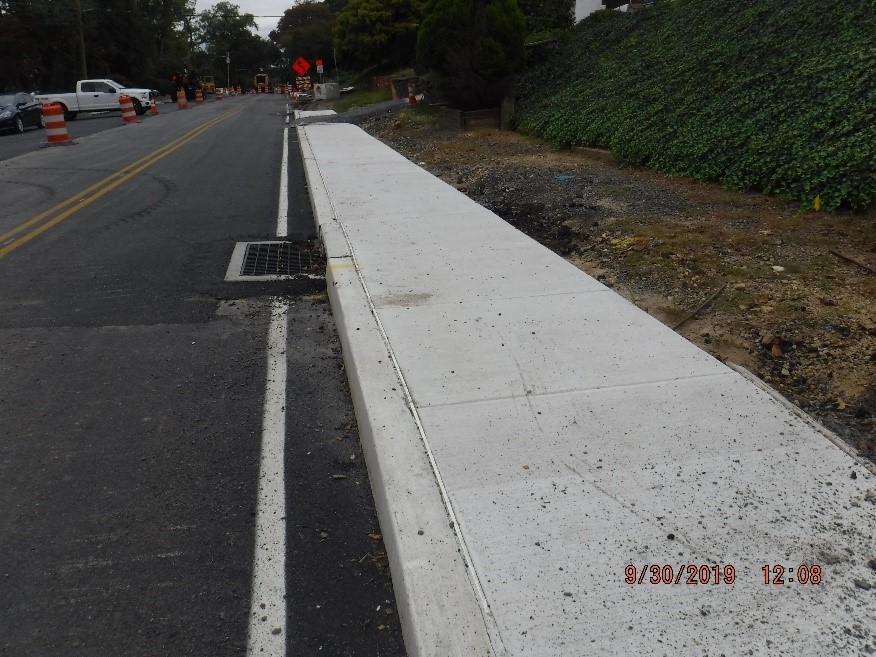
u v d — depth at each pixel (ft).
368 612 9.34
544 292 18.75
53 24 169.68
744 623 8.24
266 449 13.05
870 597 8.55
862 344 15.64
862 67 31.30
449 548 9.47
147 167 47.98
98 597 9.60
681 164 35.32
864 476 10.77
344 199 31.81
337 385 15.56
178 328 18.71
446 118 65.57
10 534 10.82
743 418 12.39
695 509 10.09
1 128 80.18
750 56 40.32
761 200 29.09
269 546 10.55
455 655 7.91
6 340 17.87
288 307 20.30
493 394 13.35
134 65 211.61
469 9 58.70
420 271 20.68
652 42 54.44
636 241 23.99
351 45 128.06
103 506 11.47
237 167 48.14
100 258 24.97
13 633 9.00
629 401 13.00
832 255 21.56
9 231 28.99
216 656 8.66
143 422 14.01
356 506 11.48
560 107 54.44
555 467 11.12
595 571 9.03
